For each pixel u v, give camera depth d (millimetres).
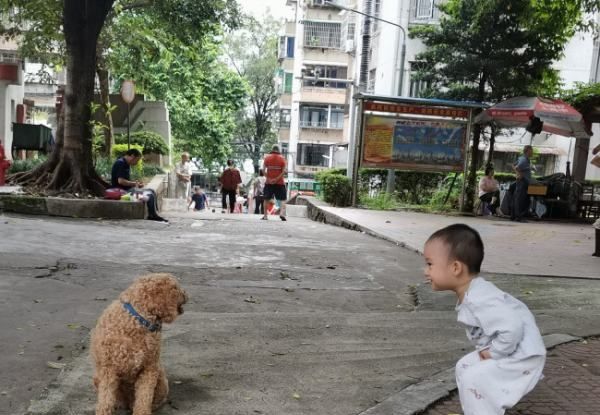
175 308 2932
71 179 11961
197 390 3512
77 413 3109
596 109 15195
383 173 17312
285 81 42031
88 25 12000
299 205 19812
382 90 24875
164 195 17266
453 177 17109
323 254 8281
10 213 10484
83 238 8289
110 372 2830
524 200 14383
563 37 15367
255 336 4582
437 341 4711
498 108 14125
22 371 3629
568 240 10875
